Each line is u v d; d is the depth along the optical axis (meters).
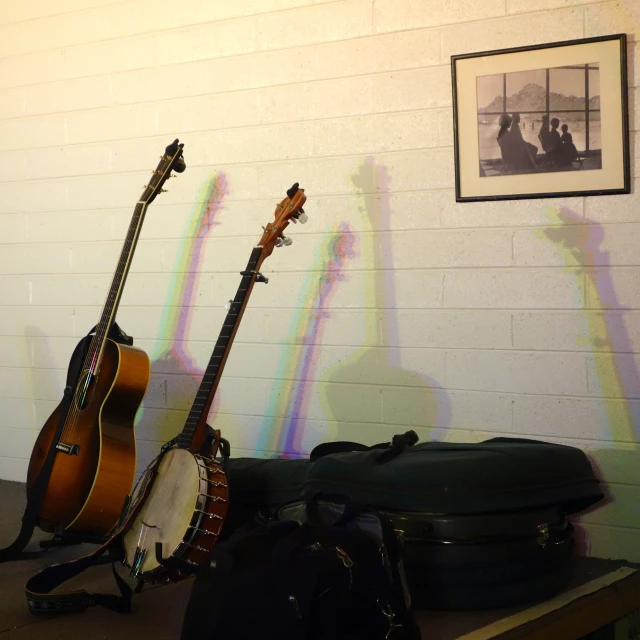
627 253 2.69
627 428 2.70
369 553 1.98
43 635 2.16
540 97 2.78
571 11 2.74
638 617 2.58
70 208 3.70
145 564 2.32
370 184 3.07
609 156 2.70
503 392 2.88
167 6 3.44
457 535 2.24
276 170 3.25
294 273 3.22
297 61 3.19
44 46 3.72
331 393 3.16
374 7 3.05
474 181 2.89
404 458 2.39
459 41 2.91
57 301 3.75
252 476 2.74
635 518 2.69
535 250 2.82
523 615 2.23
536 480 2.36
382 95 3.04
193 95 3.40
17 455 3.88
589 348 2.75
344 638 1.91
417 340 3.01
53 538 2.96
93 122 3.62
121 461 2.83
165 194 3.47
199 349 3.42
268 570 1.95
